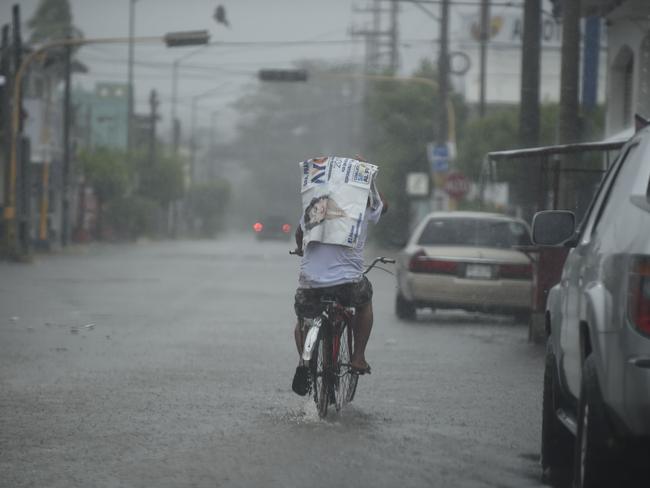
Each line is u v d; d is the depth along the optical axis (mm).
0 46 94750
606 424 13742
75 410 22438
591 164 63125
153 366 29203
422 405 23812
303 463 17891
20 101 84875
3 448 18766
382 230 126062
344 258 21484
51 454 18344
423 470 17531
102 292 55156
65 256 96812
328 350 21641
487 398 24844
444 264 42219
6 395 24234
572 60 45375
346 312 22141
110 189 153000
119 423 21125
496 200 91250
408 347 34812
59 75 145000
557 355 17547
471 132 101500
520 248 36844
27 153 86562
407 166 125688
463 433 20703
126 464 17688
